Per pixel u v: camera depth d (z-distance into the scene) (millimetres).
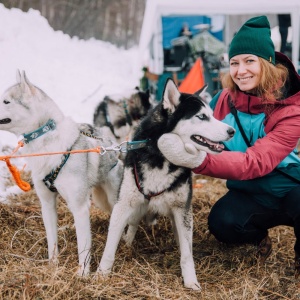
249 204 2938
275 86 2701
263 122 2771
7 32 9367
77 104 8195
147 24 9266
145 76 9125
